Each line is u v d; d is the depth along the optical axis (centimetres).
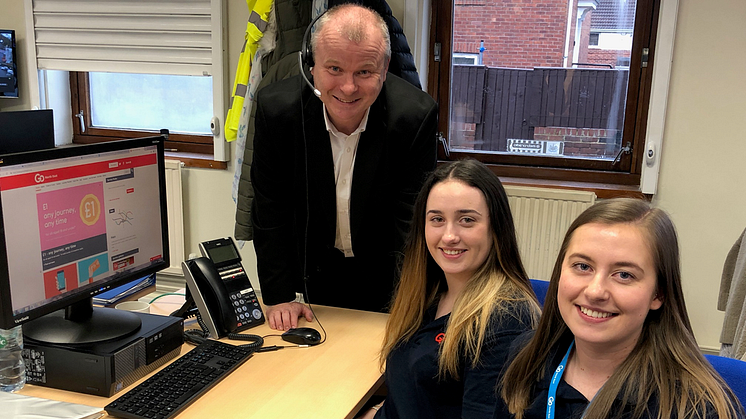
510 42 302
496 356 121
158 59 328
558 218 284
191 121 352
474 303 128
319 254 193
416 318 144
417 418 132
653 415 94
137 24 327
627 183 296
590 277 98
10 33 344
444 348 127
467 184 133
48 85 357
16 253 123
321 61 156
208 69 321
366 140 172
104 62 338
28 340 133
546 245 288
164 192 163
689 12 260
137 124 364
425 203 142
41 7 341
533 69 302
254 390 135
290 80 179
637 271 95
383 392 171
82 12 335
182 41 322
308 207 183
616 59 290
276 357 152
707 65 262
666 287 97
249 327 170
